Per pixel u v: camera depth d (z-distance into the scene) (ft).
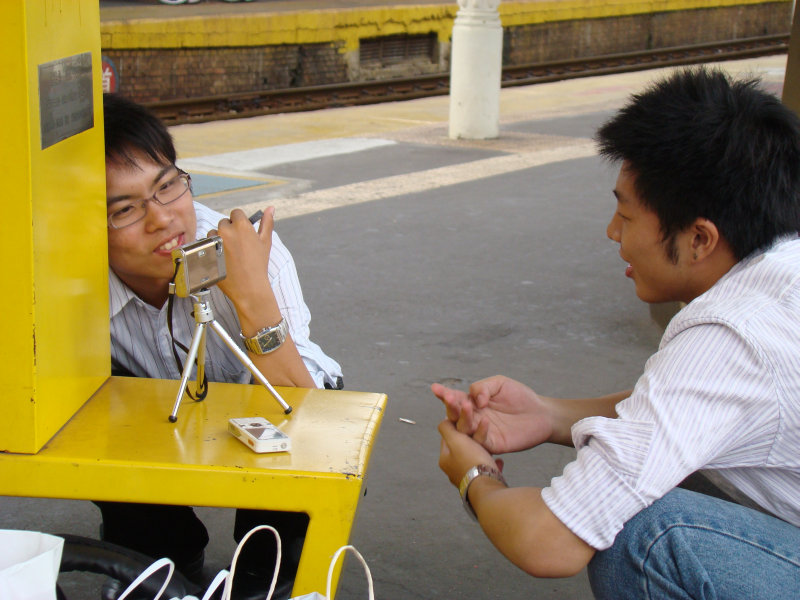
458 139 29.81
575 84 44.83
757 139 4.70
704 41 68.69
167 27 42.06
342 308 14.82
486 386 6.02
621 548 4.86
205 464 4.69
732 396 4.57
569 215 20.65
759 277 4.76
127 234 5.80
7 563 4.36
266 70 46.62
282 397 5.62
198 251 5.08
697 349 4.66
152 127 5.79
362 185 23.25
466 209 21.03
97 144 5.38
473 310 14.84
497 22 29.19
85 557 4.82
